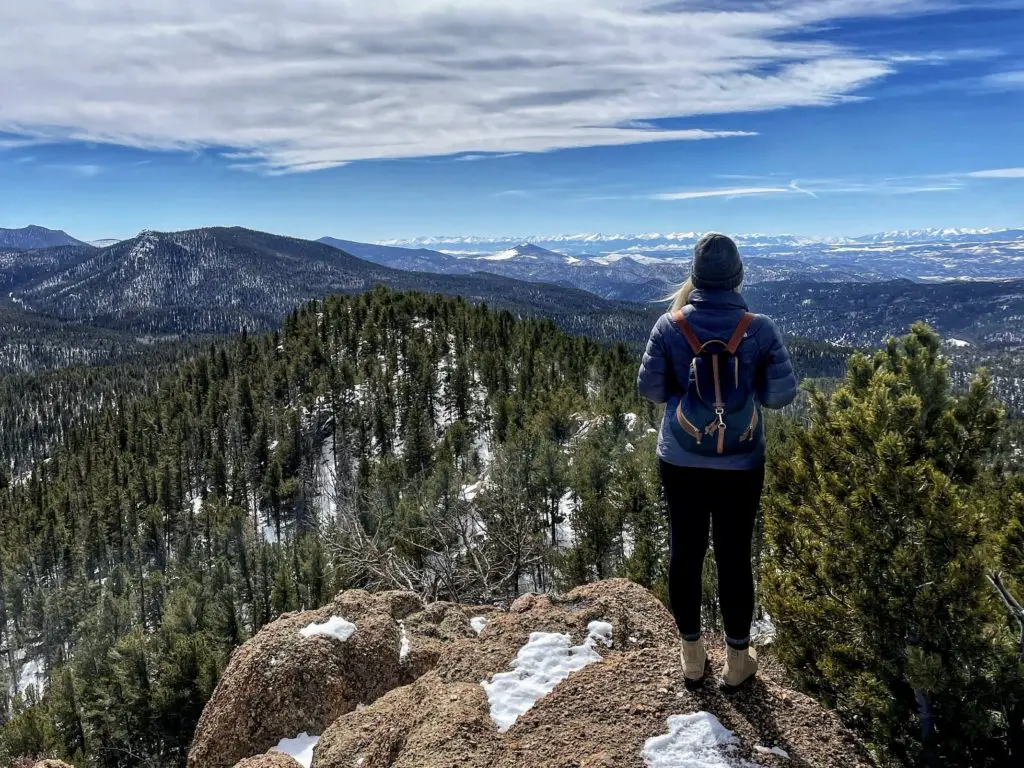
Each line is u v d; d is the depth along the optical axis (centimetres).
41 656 6975
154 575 6744
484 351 10238
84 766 3297
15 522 9144
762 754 350
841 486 637
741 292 348
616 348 9362
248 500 8406
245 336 12962
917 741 552
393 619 671
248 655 619
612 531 2586
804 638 644
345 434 8662
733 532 359
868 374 841
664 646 484
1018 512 708
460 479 3834
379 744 440
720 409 324
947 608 528
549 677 444
